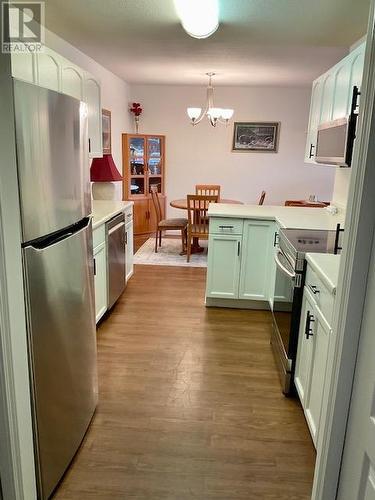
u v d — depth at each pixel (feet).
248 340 9.62
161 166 20.66
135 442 6.11
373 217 3.58
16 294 4.05
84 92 10.02
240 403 7.14
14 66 6.36
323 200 20.99
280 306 8.28
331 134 8.61
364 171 3.54
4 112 3.65
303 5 7.30
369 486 3.44
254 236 11.02
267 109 20.15
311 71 15.15
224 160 21.04
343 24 8.34
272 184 21.12
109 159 13.12
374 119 3.43
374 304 3.52
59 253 5.00
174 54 12.64
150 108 20.56
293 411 6.97
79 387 5.92
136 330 10.01
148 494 5.21
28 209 4.22
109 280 10.52
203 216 15.72
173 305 11.73
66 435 5.51
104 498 5.14
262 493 5.26
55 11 8.09
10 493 4.34
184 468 5.64
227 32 9.11
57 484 5.29
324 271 5.57
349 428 3.98
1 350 3.92
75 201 5.50
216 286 11.50
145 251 17.78
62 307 5.17
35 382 4.59
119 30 9.50
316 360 5.87
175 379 7.86
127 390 7.45
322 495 4.35
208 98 18.69
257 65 14.26
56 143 4.81
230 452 5.96
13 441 4.21
